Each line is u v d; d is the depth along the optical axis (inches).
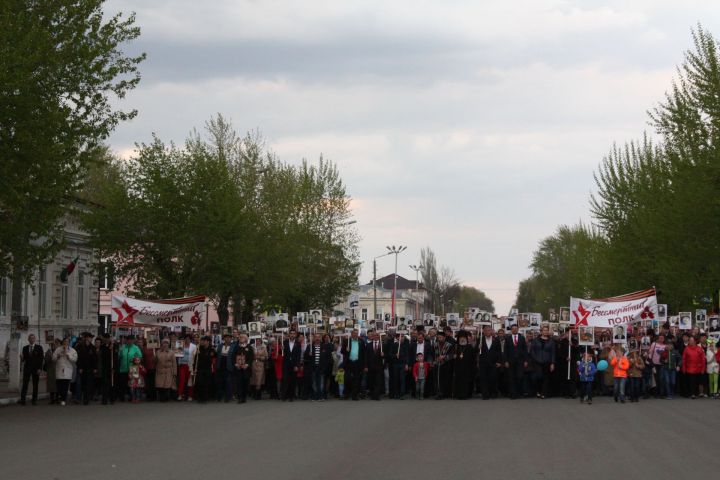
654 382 1278.3
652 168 2101.4
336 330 1395.2
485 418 962.7
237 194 2030.0
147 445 740.7
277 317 1667.1
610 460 645.9
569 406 1127.6
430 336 1374.3
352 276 2728.8
